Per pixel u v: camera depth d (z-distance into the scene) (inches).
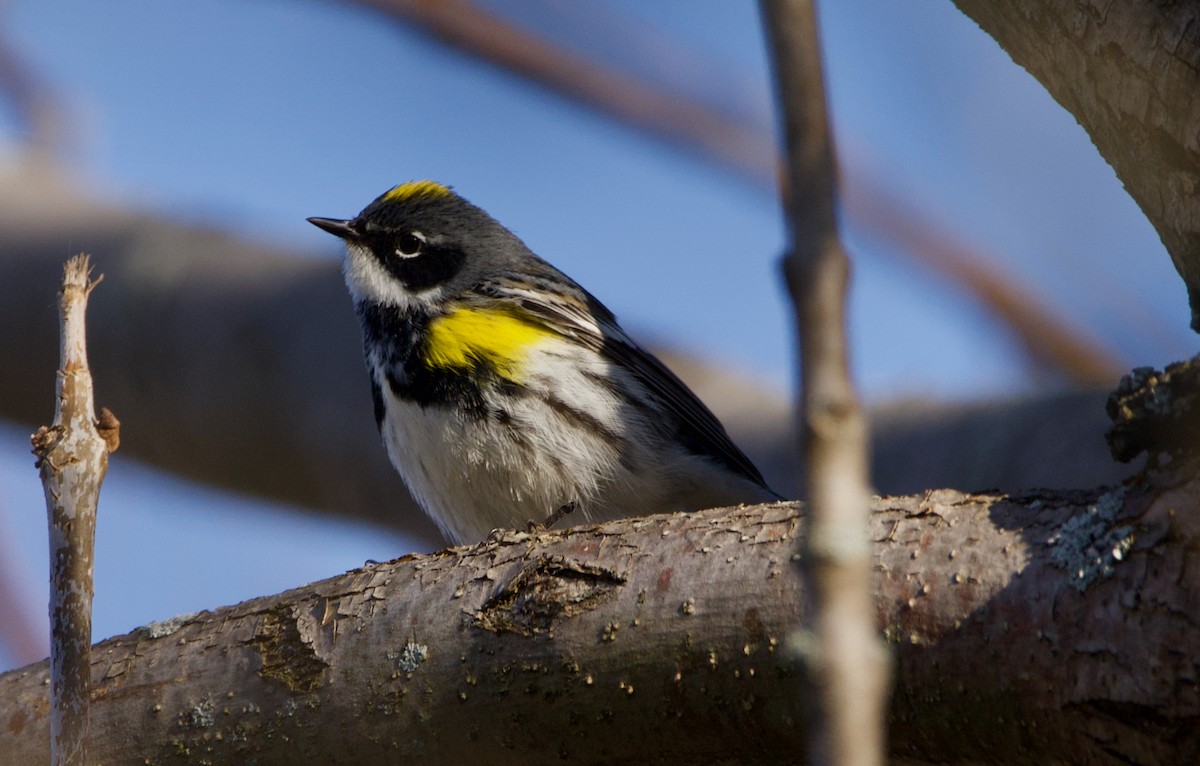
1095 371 597.3
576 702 308.7
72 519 301.4
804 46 162.9
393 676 326.6
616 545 318.3
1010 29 315.3
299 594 351.3
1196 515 256.8
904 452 553.0
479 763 323.0
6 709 368.5
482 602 323.0
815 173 161.5
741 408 631.8
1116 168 311.1
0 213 726.5
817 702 153.2
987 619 271.6
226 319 663.1
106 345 677.9
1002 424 534.0
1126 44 287.6
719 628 295.6
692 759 306.5
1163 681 251.6
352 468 646.5
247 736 339.0
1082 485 495.5
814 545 155.6
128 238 703.1
